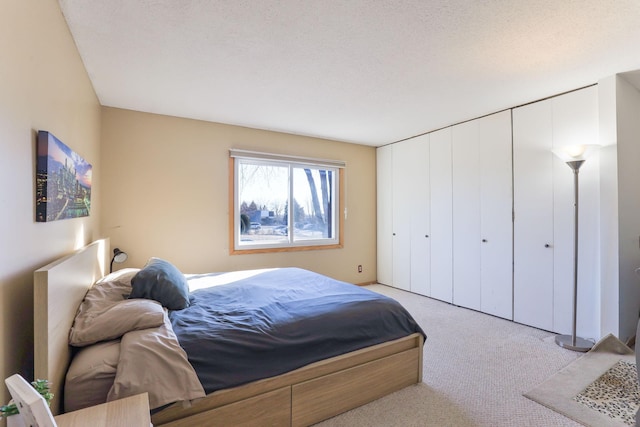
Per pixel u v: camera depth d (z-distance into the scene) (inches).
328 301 81.3
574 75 97.6
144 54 82.5
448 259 153.1
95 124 108.0
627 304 102.5
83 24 69.1
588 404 71.9
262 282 104.4
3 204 38.1
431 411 70.6
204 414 54.1
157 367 50.2
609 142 99.1
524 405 72.3
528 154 122.0
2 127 37.7
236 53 82.4
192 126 137.3
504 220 130.1
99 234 115.1
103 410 38.5
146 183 127.9
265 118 137.7
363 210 192.1
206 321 66.4
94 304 64.8
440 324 124.2
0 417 31.2
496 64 89.4
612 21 68.7
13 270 40.9
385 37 75.0
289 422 63.2
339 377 69.4
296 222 169.2
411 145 172.7
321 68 91.0
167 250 132.1
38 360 41.3
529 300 122.3
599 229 102.7
